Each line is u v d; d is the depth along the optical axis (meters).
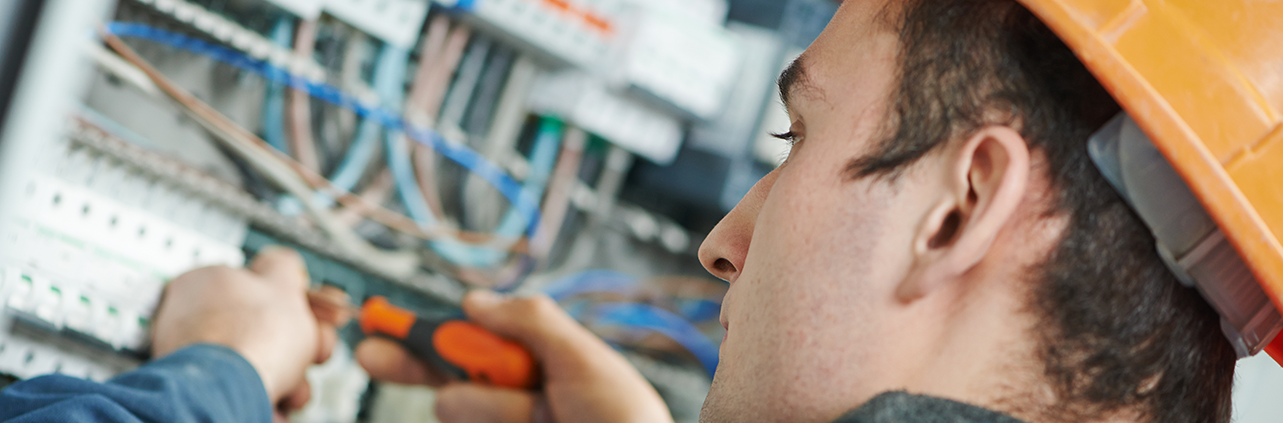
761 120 1.13
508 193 1.08
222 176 0.89
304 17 0.89
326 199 0.96
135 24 0.81
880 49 0.41
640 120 1.09
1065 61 0.37
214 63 0.88
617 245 1.18
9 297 0.66
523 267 1.11
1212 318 0.40
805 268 0.38
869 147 0.38
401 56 0.97
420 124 0.99
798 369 0.38
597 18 1.01
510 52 1.04
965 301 0.36
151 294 0.76
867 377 0.37
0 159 0.33
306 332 0.80
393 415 0.99
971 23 0.38
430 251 1.05
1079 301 0.35
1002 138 0.35
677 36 1.04
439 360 0.86
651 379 1.13
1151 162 0.35
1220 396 0.41
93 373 0.72
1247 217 0.33
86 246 0.73
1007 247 0.36
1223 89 0.35
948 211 0.36
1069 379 0.35
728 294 0.45
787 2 1.14
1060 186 0.36
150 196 0.79
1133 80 0.33
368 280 1.00
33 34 0.33
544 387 0.86
